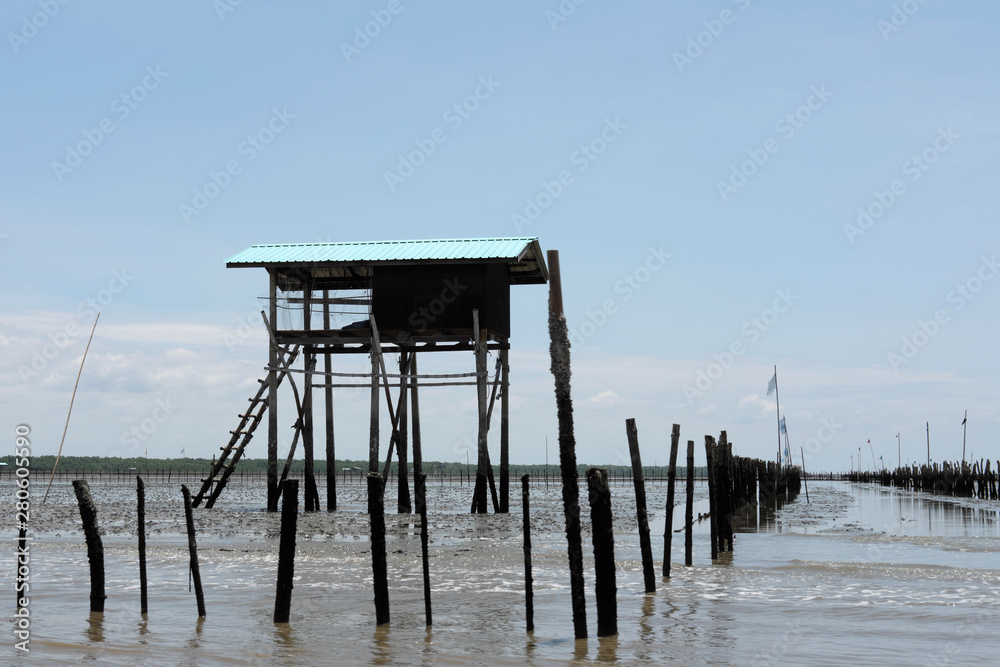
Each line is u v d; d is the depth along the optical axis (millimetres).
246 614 14781
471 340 33719
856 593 17047
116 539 25906
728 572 19469
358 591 16906
